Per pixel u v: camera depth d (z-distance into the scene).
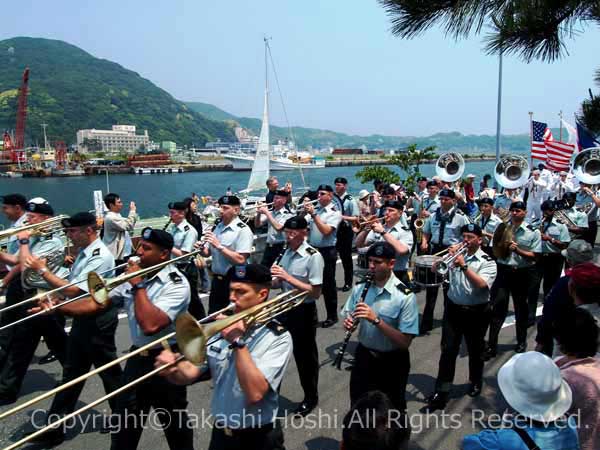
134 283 3.81
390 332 4.02
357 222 7.86
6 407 5.34
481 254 5.34
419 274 5.59
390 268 4.24
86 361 4.59
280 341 3.21
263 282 3.23
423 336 7.38
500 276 6.55
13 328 5.38
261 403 3.12
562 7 3.66
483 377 5.98
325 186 7.82
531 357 2.53
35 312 4.88
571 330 3.14
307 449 4.51
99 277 3.70
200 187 75.06
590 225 10.49
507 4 3.73
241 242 6.56
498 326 6.46
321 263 5.19
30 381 6.02
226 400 3.17
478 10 3.72
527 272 6.51
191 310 7.10
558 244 7.93
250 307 3.21
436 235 8.05
